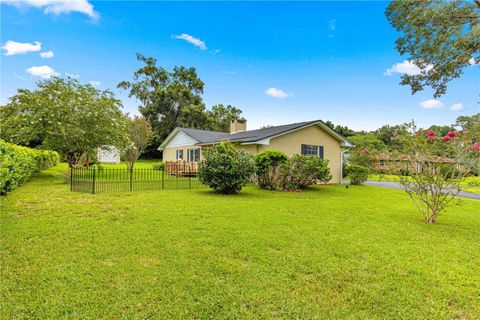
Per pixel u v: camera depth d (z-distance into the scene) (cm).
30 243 377
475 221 610
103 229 450
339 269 322
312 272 312
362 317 232
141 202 691
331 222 546
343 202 822
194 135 1825
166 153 2256
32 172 1095
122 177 1376
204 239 413
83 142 1258
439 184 563
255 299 253
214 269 312
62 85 1255
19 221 480
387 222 568
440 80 1231
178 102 3356
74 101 1221
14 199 678
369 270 322
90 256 338
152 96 3316
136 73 3412
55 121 1151
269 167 1080
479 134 532
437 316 236
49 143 1232
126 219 521
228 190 916
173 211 596
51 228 444
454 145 552
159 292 260
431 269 329
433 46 1133
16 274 287
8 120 1179
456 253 387
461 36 1042
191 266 318
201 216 559
